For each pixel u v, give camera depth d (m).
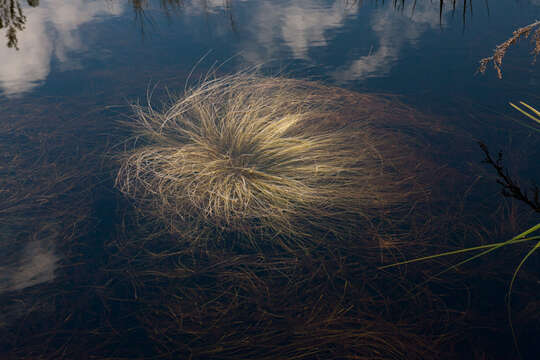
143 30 6.07
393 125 3.35
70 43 5.57
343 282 2.04
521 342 1.72
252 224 2.44
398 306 1.90
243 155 2.93
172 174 2.85
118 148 3.19
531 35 5.00
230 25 6.16
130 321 1.87
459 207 2.46
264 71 4.39
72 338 1.80
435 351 1.70
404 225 2.37
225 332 1.81
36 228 2.41
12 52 5.25
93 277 2.10
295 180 2.75
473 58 4.54
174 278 2.08
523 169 2.74
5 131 3.43
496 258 2.11
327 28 5.85
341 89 3.94
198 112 3.59
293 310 1.90
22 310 1.92
